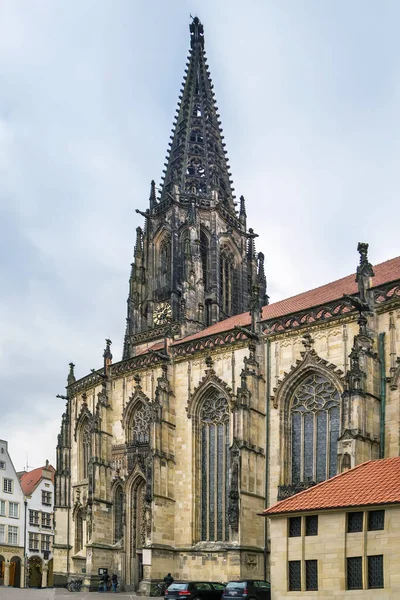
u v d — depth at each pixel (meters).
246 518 85.94
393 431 77.56
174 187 147.38
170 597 71.62
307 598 60.06
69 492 127.56
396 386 78.56
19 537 181.00
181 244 143.00
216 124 164.38
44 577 188.38
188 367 104.00
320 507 60.62
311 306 89.69
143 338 141.25
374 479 63.12
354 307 84.75
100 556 109.56
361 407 75.62
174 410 104.25
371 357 78.88
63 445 130.00
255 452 89.06
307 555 61.09
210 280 141.12
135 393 113.06
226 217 148.25
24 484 197.50
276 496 88.00
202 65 169.00
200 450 101.00
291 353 90.81
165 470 100.75
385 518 56.88
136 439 112.81
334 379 85.25
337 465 78.31
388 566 55.78
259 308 95.62
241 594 66.88
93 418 116.81
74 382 131.25
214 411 100.44
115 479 113.44
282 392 90.50
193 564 96.44
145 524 98.31
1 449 180.88
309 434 87.94
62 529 125.94
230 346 99.00
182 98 166.38
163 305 142.25
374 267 101.12
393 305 81.06
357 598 56.91
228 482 96.44
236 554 84.25
